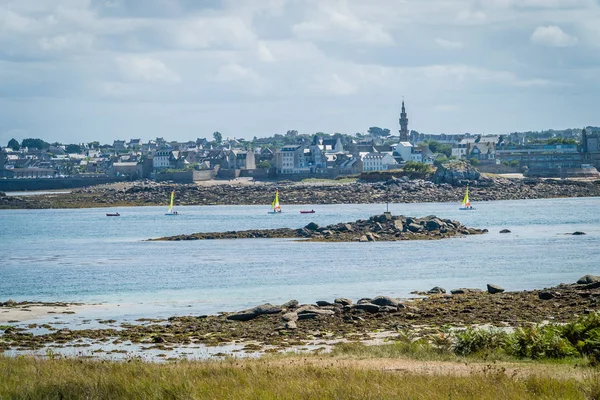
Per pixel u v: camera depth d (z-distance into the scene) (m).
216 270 188.00
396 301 125.38
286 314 117.88
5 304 141.38
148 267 197.38
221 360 84.50
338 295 146.50
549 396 60.66
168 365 77.06
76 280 176.38
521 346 83.75
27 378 69.56
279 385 64.50
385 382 64.94
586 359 78.62
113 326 118.38
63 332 113.12
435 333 100.44
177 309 135.00
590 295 126.00
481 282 160.38
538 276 167.88
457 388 62.91
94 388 65.44
